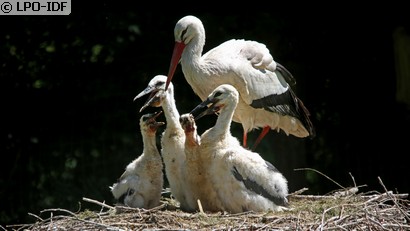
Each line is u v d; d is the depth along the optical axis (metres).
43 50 16.42
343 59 16.69
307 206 10.25
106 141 16.22
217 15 16.17
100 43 16.38
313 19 16.44
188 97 15.95
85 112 16.36
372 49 16.69
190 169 10.39
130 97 16.30
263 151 16.02
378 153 16.39
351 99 16.66
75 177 16.08
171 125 10.70
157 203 10.65
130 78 16.33
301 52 16.44
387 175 16.22
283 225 9.45
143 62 16.31
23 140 16.33
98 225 9.48
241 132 15.87
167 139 10.70
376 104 16.70
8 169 16.19
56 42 16.42
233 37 16.09
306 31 16.42
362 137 16.45
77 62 16.39
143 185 10.45
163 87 10.75
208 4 16.23
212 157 10.27
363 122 16.50
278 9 16.30
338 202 10.48
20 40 16.42
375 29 16.62
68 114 16.36
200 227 9.51
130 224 9.58
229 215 9.94
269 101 12.24
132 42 16.36
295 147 15.97
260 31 16.17
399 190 16.19
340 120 16.48
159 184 10.57
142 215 9.78
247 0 16.23
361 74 16.69
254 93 12.06
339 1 16.42
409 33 16.53
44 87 16.44
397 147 16.44
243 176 10.12
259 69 12.15
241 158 10.13
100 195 15.91
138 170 10.50
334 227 9.23
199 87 11.86
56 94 16.42
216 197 10.39
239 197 10.11
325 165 16.28
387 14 16.55
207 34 15.99
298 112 12.67
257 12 16.22
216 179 10.23
